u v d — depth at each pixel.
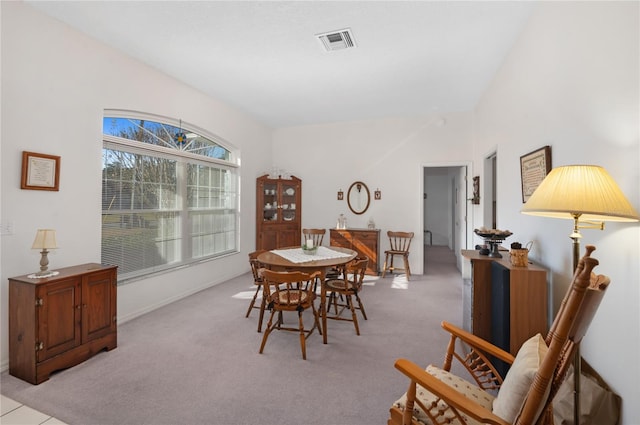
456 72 3.57
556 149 2.04
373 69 3.49
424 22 2.59
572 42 1.83
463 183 5.43
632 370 1.31
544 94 2.22
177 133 3.92
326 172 5.85
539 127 2.32
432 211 9.87
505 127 3.19
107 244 3.08
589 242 1.66
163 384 2.06
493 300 2.29
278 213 5.70
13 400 1.88
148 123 3.55
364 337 2.80
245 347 2.59
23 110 2.32
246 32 2.75
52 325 2.13
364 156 5.62
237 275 5.08
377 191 5.54
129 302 3.21
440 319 3.25
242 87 4.04
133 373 2.19
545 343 1.29
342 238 5.39
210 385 2.05
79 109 2.72
